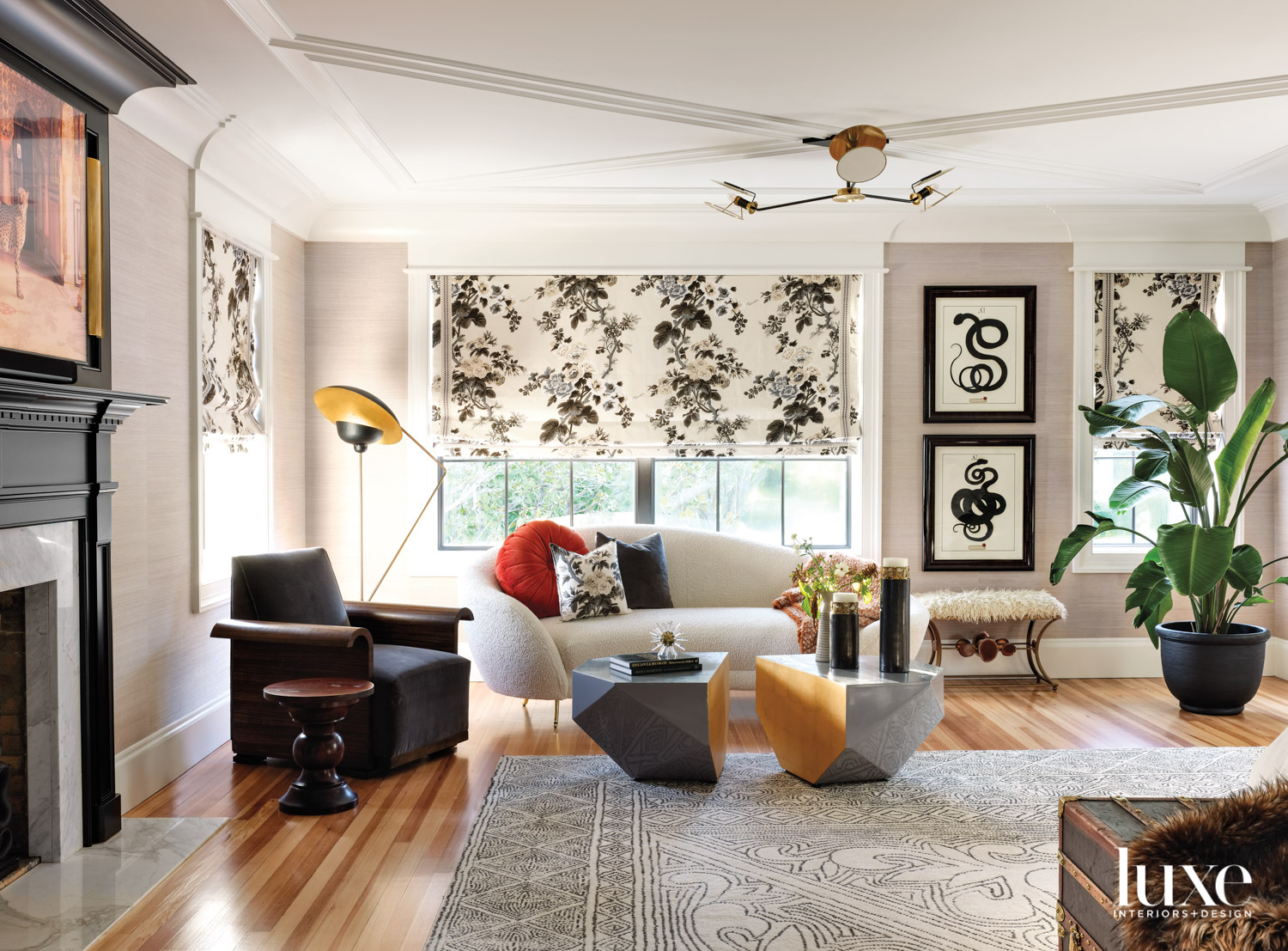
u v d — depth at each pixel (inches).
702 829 126.6
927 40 127.2
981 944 94.6
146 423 141.6
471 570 190.9
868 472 221.8
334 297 218.2
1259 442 187.5
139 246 139.1
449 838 123.9
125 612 135.8
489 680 177.8
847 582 189.0
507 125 159.8
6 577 103.3
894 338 222.7
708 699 139.9
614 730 143.5
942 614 207.3
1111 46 129.5
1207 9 118.0
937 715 146.6
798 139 167.8
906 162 182.2
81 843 119.3
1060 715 189.3
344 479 219.0
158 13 116.6
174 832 125.6
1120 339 223.6
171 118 143.5
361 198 205.8
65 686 115.7
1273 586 225.0
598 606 186.7
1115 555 223.3
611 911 102.2
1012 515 222.5
